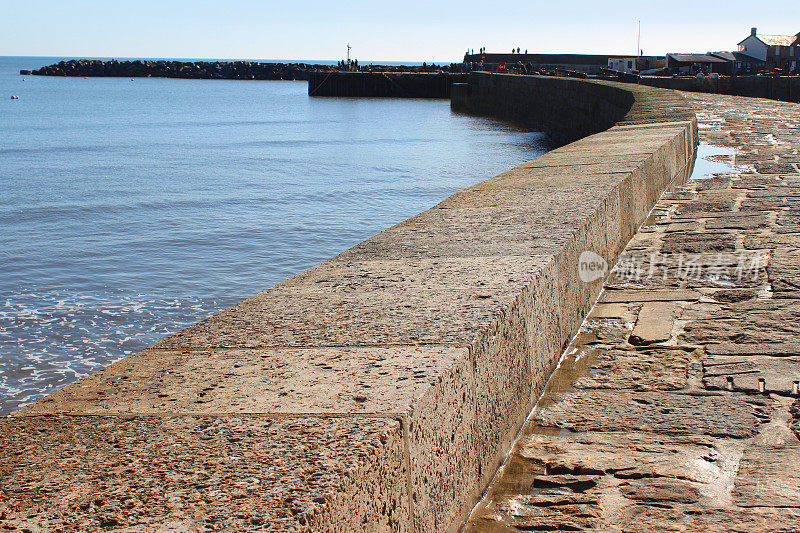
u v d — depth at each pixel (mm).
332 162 36375
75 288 16000
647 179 7227
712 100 25875
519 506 2572
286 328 2859
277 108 82625
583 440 2979
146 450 1903
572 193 5457
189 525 1570
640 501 2508
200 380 2373
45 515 1622
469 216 4883
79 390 2338
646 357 3781
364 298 3191
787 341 3840
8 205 25562
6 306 14656
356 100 96188
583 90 34500
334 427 1988
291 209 24688
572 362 3795
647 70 79938
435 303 3045
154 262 18188
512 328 3016
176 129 57781
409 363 2412
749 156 11133
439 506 2283
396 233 4516
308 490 1688
